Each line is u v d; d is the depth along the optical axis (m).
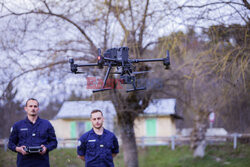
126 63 4.62
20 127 4.50
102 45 9.58
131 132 11.62
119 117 11.37
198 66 9.27
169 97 11.20
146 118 11.59
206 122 13.66
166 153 15.09
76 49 9.69
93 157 4.35
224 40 8.89
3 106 11.37
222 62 8.55
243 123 12.16
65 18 9.48
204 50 9.51
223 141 14.38
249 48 7.99
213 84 10.24
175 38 9.23
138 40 9.70
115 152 4.63
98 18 9.50
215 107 11.02
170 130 19.31
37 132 4.50
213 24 8.48
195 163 13.06
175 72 10.18
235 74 8.31
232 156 12.98
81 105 10.41
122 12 9.56
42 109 17.22
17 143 4.57
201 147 13.84
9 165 6.72
